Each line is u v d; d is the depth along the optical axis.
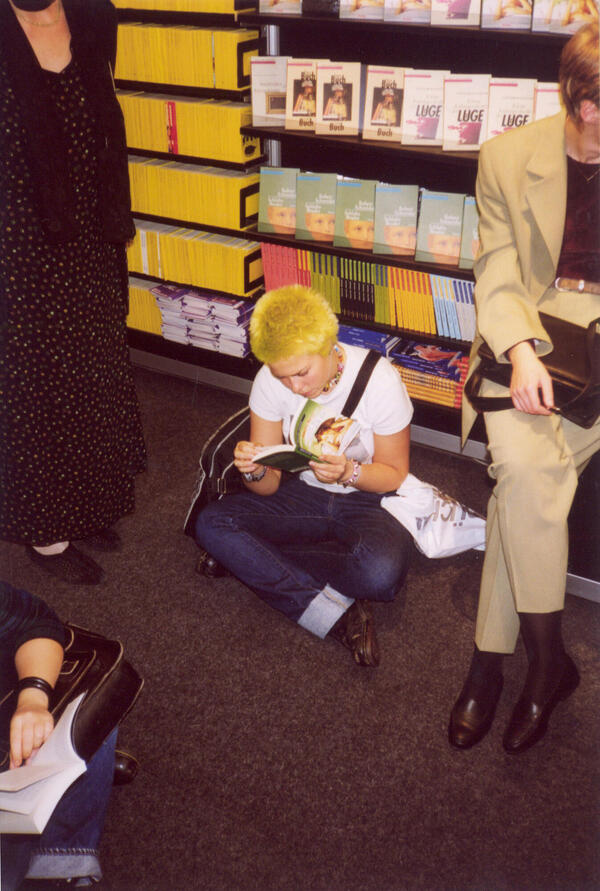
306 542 2.23
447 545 2.19
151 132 3.02
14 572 2.43
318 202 2.88
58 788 1.23
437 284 2.73
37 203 1.89
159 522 2.64
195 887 1.59
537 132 1.69
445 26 2.35
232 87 2.81
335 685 2.05
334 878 1.61
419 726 1.93
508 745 1.84
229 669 2.10
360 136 2.69
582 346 1.69
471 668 1.93
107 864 1.64
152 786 1.80
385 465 2.08
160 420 3.17
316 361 1.76
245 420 2.25
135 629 2.22
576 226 1.71
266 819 1.72
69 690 1.41
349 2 2.49
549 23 2.23
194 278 3.19
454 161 2.48
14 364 2.04
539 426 1.72
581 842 1.67
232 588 2.37
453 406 2.89
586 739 1.89
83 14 1.85
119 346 2.28
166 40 2.83
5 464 2.17
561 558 1.74
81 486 2.28
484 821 1.71
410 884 1.60
